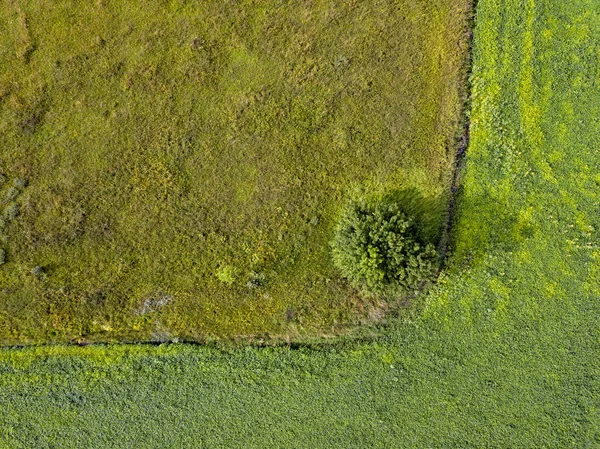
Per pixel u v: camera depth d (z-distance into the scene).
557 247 19.80
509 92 20.67
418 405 19.23
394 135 20.98
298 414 19.41
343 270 19.25
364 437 19.14
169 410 19.67
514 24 20.94
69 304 20.64
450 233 20.25
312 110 21.31
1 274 20.86
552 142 20.36
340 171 21.00
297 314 20.23
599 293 19.42
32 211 21.12
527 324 19.47
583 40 20.69
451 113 20.83
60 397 19.95
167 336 20.44
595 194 19.94
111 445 19.56
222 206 21.08
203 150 21.33
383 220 18.30
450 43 21.08
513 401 19.05
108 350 20.25
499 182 20.33
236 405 19.59
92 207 21.16
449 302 19.83
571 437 18.66
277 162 21.16
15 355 20.34
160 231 21.00
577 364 19.09
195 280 20.67
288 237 20.77
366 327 19.98
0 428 19.80
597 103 20.39
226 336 20.27
